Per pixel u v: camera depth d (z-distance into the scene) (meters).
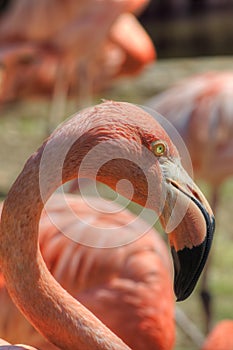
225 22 19.00
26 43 11.16
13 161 13.03
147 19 19.47
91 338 3.45
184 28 19.05
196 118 8.92
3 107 14.58
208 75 9.58
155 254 6.03
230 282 9.23
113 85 14.87
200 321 8.63
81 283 5.75
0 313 5.64
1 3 15.20
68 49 11.11
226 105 8.95
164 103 9.12
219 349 5.73
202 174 9.02
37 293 3.42
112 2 11.06
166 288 5.98
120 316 5.77
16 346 3.43
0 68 11.61
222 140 8.92
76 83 12.18
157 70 15.55
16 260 3.41
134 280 5.86
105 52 12.51
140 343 5.81
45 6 11.09
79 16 11.06
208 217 3.59
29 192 3.38
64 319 3.44
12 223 3.40
